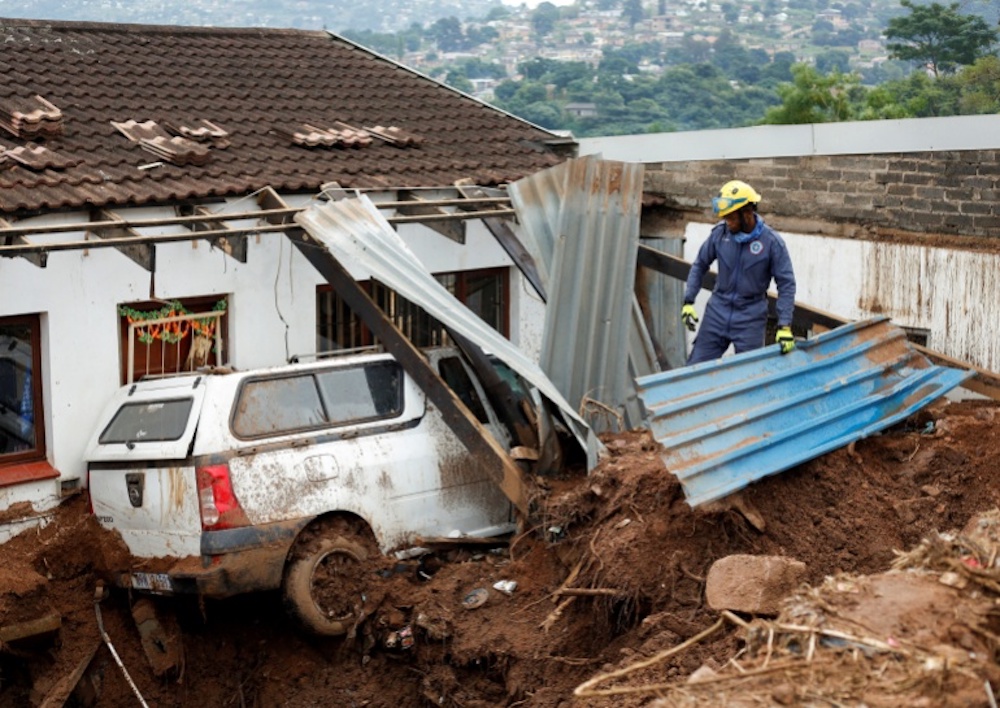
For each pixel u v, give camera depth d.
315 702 8.91
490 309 13.70
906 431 9.24
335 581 8.95
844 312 12.45
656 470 8.48
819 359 9.01
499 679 8.27
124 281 10.62
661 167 14.17
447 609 8.70
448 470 9.60
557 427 9.95
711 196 13.66
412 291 9.63
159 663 9.27
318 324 12.29
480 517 9.79
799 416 8.52
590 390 10.73
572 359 10.59
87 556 9.49
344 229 10.04
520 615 8.48
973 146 11.25
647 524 8.05
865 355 9.34
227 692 9.33
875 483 8.46
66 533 9.48
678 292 14.02
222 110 13.69
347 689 8.89
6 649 9.01
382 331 9.57
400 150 13.86
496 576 8.91
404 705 8.72
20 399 10.19
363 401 9.41
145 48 14.88
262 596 9.51
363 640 8.98
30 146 11.34
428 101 15.86
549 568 8.76
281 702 9.05
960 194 11.41
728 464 7.87
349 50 17.22
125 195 10.66
